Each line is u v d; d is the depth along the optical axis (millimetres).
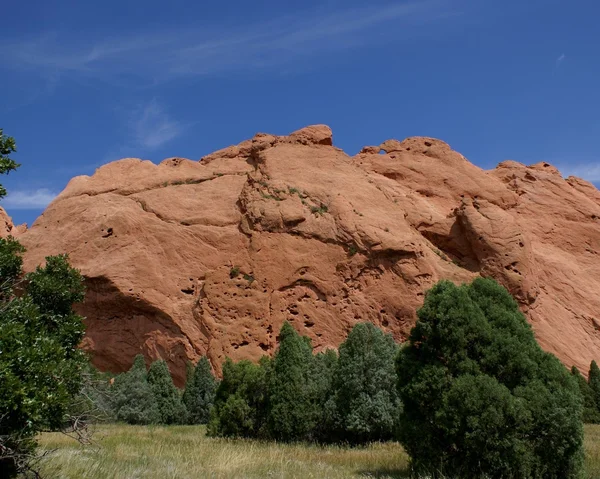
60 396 7773
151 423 28062
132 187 43688
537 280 40000
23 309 9016
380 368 20250
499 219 40156
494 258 38938
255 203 40969
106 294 36688
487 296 13570
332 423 20250
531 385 11844
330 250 38719
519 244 39281
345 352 20812
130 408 28047
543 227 47656
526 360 12094
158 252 38750
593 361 34125
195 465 12688
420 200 45125
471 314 12672
